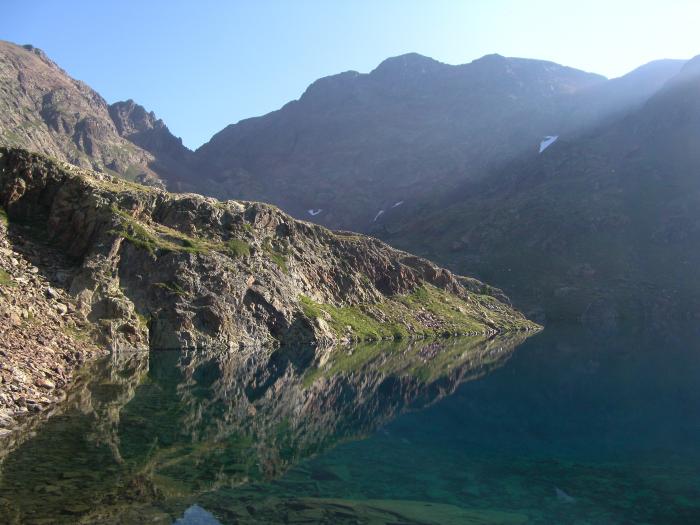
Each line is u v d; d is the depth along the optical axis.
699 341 105.06
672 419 32.00
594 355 75.31
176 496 16.05
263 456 21.12
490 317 130.00
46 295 50.06
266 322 71.62
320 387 40.81
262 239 84.56
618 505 17.00
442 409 34.28
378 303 102.06
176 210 74.81
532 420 31.48
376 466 20.80
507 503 17.02
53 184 66.25
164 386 36.03
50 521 13.57
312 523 14.60
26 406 26.14
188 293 63.16
